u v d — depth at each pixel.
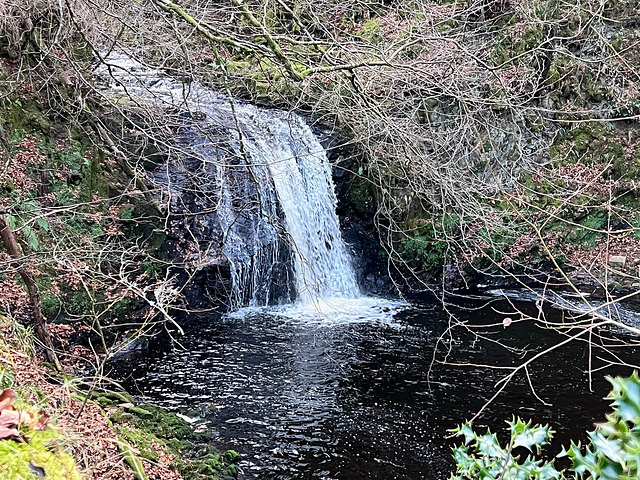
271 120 8.45
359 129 5.43
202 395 5.54
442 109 6.54
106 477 2.73
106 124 6.80
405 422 5.13
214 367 6.21
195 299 7.65
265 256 8.32
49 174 6.14
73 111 6.40
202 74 6.01
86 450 2.70
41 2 5.57
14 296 4.93
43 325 4.77
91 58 6.17
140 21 5.16
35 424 1.82
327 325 7.64
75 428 2.66
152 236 7.19
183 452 4.40
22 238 5.00
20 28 5.84
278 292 8.59
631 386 0.94
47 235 5.56
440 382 5.95
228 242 7.82
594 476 0.97
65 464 1.66
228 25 4.38
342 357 6.57
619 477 0.89
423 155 4.98
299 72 4.01
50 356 4.60
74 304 5.98
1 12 5.57
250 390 5.68
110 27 5.67
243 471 4.31
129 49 5.38
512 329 7.53
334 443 4.76
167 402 5.35
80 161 6.47
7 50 5.99
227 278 7.86
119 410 4.58
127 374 5.92
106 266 6.25
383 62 3.85
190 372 6.05
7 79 5.89
